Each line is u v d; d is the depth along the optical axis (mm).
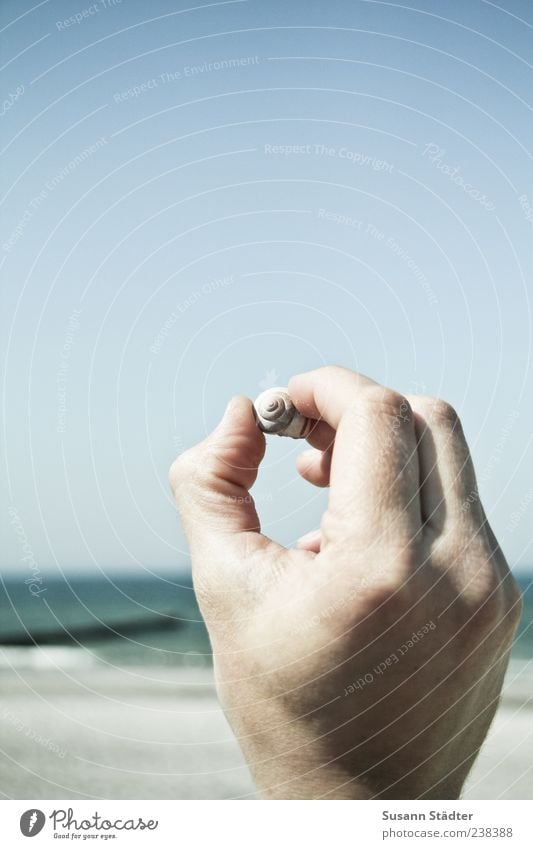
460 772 291
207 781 1672
